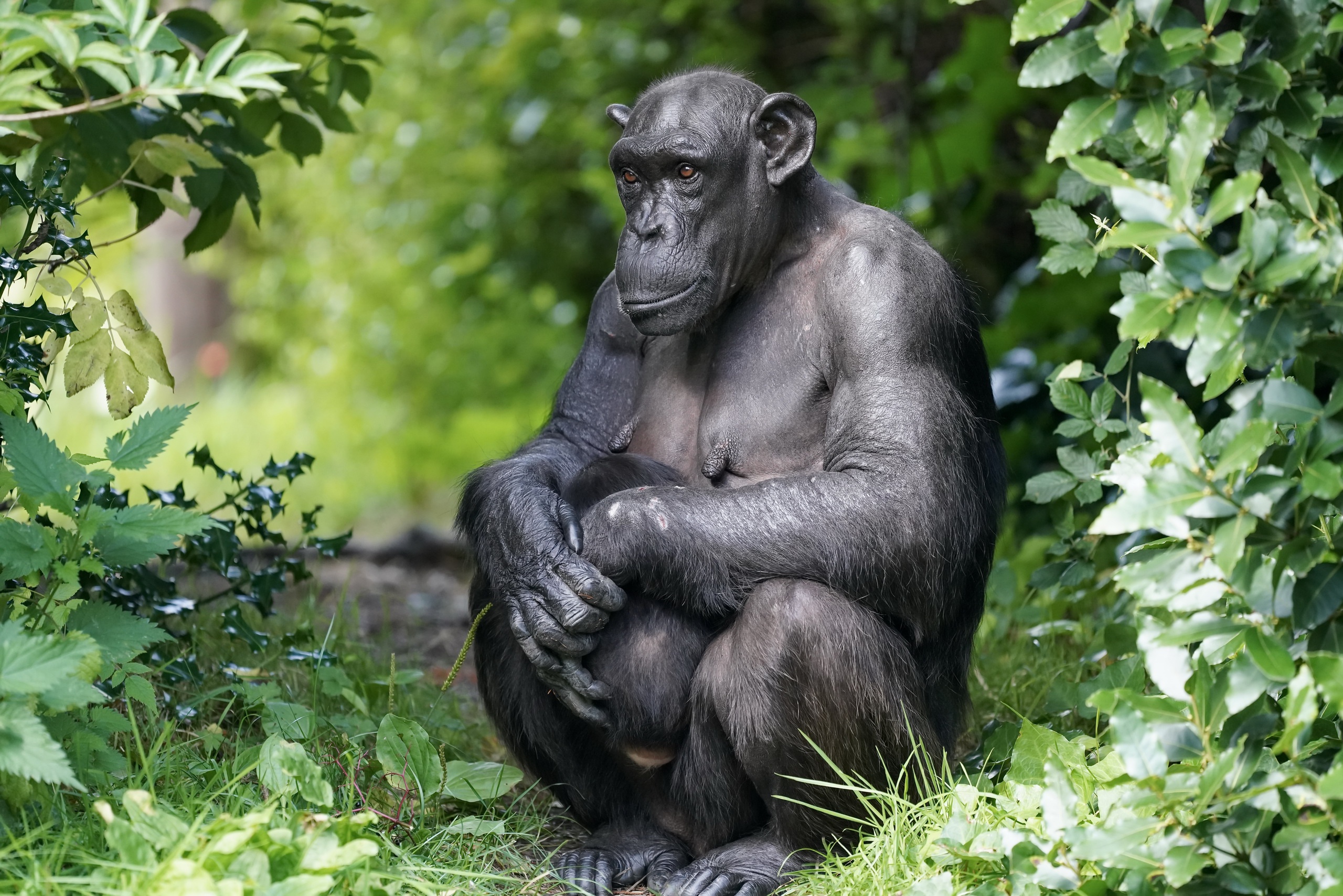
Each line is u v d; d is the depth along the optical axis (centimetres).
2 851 596
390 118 2716
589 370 864
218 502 2855
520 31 2470
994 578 1193
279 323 3466
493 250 2819
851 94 2064
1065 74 610
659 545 729
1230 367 579
